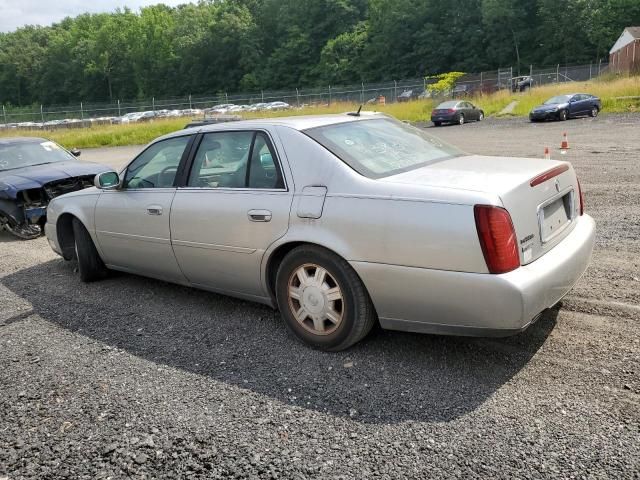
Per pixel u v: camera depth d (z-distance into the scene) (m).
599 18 68.31
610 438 2.61
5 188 7.83
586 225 3.83
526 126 23.66
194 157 4.39
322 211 3.48
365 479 2.45
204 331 4.19
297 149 3.75
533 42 75.19
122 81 106.31
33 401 3.31
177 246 4.41
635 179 9.22
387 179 3.43
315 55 91.56
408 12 80.81
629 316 3.87
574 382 3.11
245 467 2.59
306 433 2.82
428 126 30.06
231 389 3.31
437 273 3.09
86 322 4.53
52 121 50.06
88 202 5.26
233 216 3.94
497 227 2.96
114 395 3.32
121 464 2.67
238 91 97.56
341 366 3.50
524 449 2.57
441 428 2.78
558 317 3.95
